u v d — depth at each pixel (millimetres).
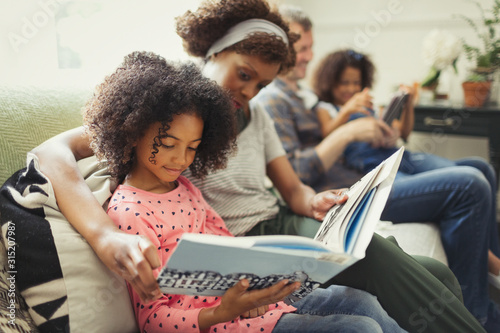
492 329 1346
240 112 1079
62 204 723
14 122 846
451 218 1384
